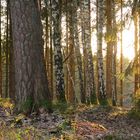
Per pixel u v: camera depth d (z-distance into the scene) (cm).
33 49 1226
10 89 3038
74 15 2930
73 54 3409
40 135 839
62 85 2156
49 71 3628
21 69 1220
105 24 2706
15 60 1234
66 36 3475
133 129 1241
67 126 973
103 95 2480
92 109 1722
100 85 2512
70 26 3092
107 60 3325
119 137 1008
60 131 931
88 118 1370
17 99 1218
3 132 801
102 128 1098
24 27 1224
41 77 1230
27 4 1228
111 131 1086
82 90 2761
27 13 1226
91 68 2562
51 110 1214
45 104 1203
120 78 1529
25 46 1223
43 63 1248
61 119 1116
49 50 3491
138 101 1509
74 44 3002
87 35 2591
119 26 1543
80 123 1063
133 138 1028
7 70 3341
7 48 3281
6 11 3384
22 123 1045
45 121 1101
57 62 2178
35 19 1238
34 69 1223
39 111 1191
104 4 2931
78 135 938
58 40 2200
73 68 3528
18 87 1220
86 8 2603
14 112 1197
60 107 1462
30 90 1212
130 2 1534
